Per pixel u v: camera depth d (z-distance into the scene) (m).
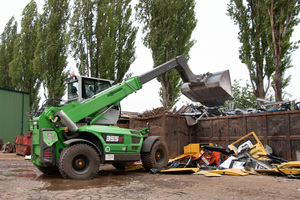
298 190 5.38
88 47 22.53
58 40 25.09
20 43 31.53
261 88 19.41
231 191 5.30
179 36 22.53
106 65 22.00
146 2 22.70
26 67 31.09
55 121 7.17
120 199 4.59
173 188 5.63
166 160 9.12
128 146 8.07
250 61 19.56
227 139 11.41
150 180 6.78
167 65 10.07
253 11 19.62
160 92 24.59
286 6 16.06
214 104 11.84
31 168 9.55
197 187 5.74
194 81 10.73
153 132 11.84
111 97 8.37
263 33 19.12
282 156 9.81
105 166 10.74
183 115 12.94
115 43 23.52
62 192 5.18
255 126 10.65
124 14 24.28
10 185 5.95
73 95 8.37
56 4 25.78
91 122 7.96
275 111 10.37
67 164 6.80
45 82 24.89
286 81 24.91
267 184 6.06
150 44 22.22
